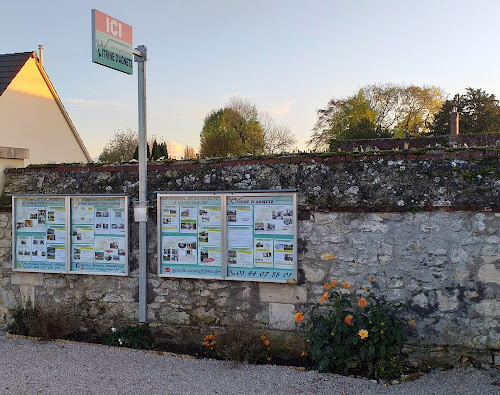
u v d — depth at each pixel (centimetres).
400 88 3338
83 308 609
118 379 453
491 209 452
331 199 504
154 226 574
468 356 465
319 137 3591
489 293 457
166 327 571
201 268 552
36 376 460
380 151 492
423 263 476
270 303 529
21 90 1481
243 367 485
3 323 643
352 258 500
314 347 466
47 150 1602
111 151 3203
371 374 457
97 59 489
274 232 523
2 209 640
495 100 3294
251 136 3734
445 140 2008
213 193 538
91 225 601
